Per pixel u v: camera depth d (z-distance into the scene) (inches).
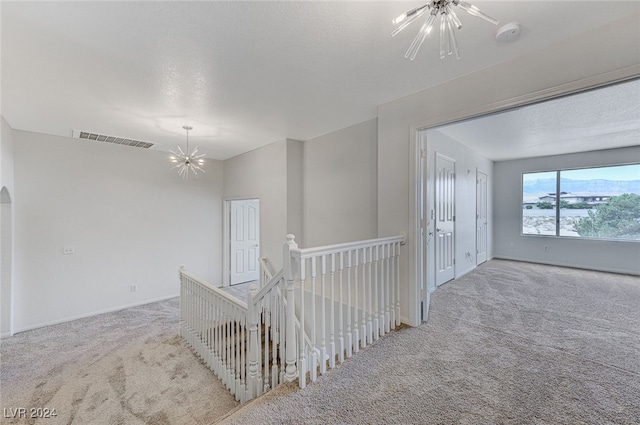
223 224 229.8
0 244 137.4
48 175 153.3
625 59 64.3
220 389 99.7
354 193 145.7
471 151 210.7
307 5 60.2
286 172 170.2
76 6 59.2
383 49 77.3
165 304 186.2
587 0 59.4
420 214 107.7
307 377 76.0
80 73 88.4
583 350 89.4
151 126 141.9
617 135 170.7
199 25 66.4
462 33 69.9
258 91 103.4
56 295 154.8
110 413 86.8
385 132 114.6
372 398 67.2
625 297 144.9
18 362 115.0
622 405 64.1
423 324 109.5
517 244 249.9
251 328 89.4
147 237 189.2
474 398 66.9
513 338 97.7
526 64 79.2
